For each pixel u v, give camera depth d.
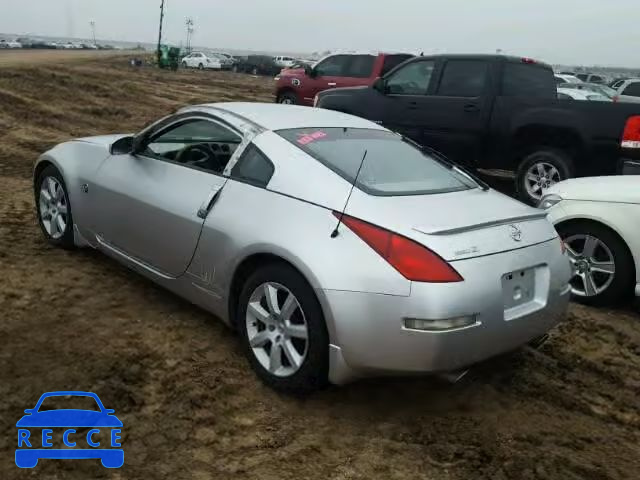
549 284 3.46
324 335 3.18
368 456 3.01
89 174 4.81
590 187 5.19
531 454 3.11
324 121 4.28
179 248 4.00
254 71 54.22
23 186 7.50
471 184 4.09
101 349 3.75
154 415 3.18
